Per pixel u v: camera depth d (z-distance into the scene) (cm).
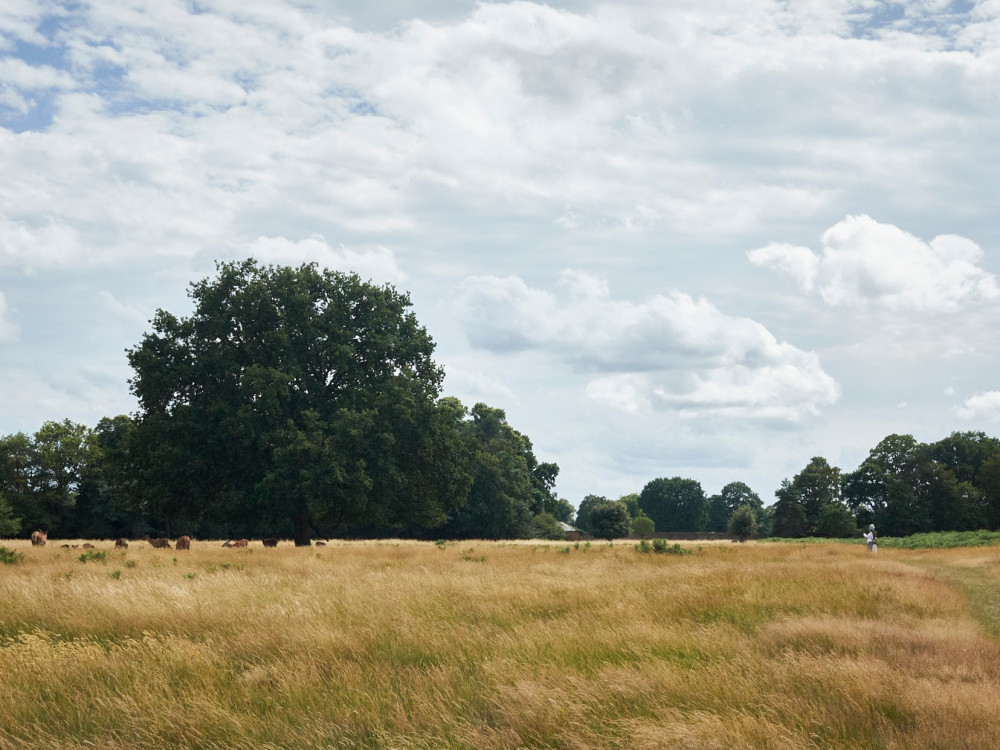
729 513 18075
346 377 4381
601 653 848
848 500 11206
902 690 668
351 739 579
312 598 1248
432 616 1107
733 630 1002
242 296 4181
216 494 4234
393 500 4309
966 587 1888
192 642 916
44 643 877
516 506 9344
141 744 577
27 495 8112
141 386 4150
